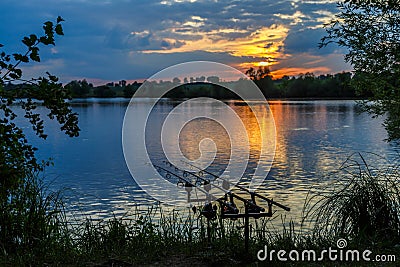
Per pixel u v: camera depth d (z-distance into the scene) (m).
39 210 6.93
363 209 6.90
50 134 51.53
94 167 25.89
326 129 51.97
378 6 7.43
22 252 6.38
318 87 77.19
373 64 7.54
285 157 28.98
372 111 7.75
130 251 6.45
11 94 5.44
